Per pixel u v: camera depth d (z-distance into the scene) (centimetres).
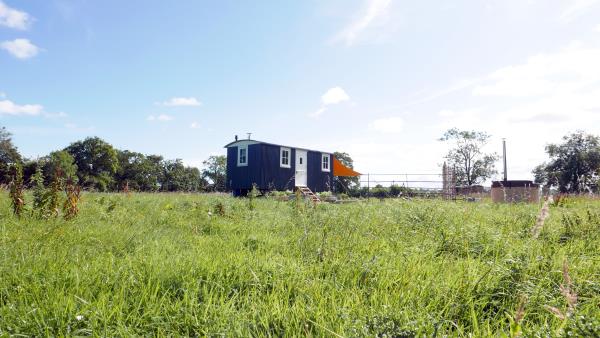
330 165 2991
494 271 328
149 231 584
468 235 497
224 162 7162
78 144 6328
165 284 304
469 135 4884
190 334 234
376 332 208
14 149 5856
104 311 245
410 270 344
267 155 2473
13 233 474
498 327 242
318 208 902
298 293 296
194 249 443
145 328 238
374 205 1035
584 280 303
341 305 271
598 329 176
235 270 335
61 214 688
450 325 237
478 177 4919
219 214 845
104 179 6272
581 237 504
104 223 652
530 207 1028
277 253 432
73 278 309
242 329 224
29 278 312
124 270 330
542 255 371
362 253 429
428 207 767
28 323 228
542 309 260
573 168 5231
